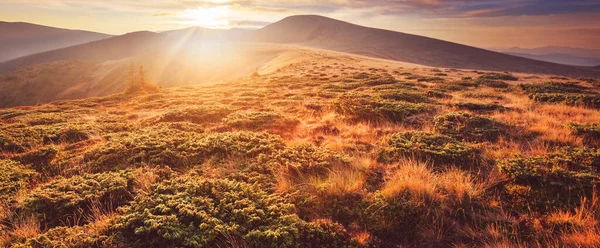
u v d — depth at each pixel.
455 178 6.12
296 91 25.70
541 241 4.53
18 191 6.17
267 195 5.64
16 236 4.55
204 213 4.78
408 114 12.68
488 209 5.32
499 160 7.10
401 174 6.26
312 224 4.71
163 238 4.36
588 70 185.25
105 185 6.00
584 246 4.29
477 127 10.48
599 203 5.18
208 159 7.70
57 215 5.23
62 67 153.00
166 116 14.30
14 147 9.77
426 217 4.99
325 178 6.40
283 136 10.53
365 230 4.73
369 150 8.55
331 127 11.34
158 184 6.01
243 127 11.77
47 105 26.89
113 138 9.86
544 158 7.10
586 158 6.91
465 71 46.75
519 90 22.45
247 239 4.32
